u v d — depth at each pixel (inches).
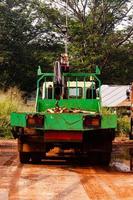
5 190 375.6
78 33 1974.7
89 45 1958.7
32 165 536.7
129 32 2089.1
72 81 645.9
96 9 2118.6
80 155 636.1
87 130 520.1
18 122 532.1
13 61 2130.9
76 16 2153.1
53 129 521.0
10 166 524.4
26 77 2166.6
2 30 2182.6
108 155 553.0
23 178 436.5
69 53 1924.2
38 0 2247.8
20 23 2274.9
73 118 520.1
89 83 638.5
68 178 441.7
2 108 945.5
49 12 2208.4
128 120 970.7
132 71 2160.4
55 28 2212.1
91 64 1910.7
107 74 2075.5
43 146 549.0
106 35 2103.8
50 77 637.3
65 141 525.7
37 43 2335.1
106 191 375.9
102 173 480.4
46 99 616.7
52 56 2161.7
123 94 1541.6
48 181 422.0
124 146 770.2
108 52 1987.0
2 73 2094.0
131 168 525.0
